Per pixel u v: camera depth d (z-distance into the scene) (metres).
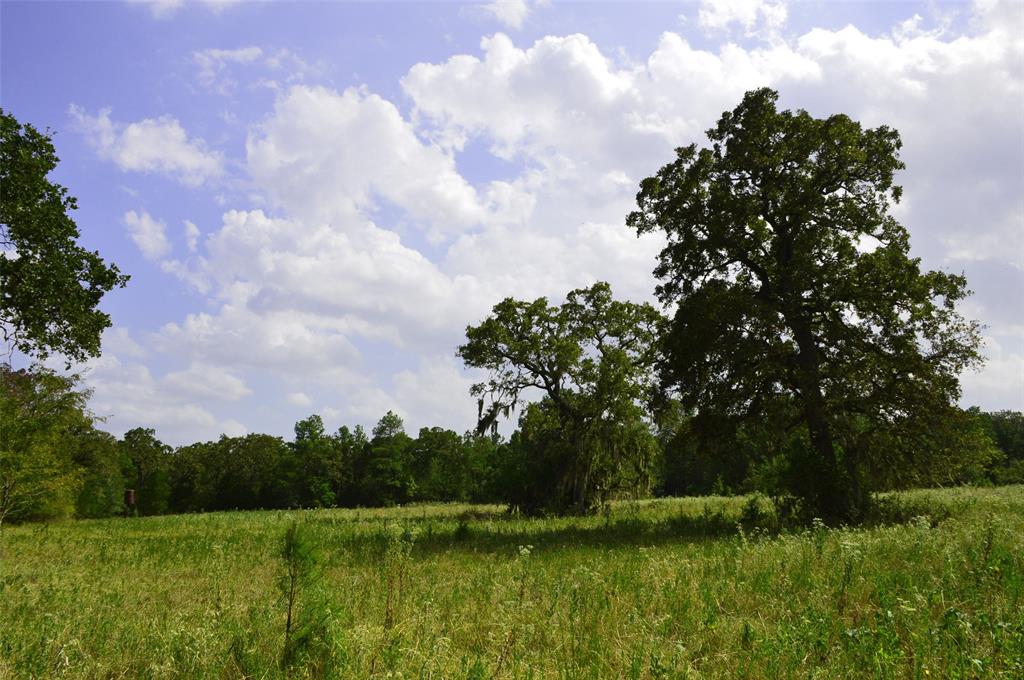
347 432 94.56
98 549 16.88
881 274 21.44
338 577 10.52
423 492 87.88
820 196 23.11
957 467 21.81
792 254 23.73
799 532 16.00
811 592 7.59
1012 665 4.76
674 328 23.64
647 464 38.19
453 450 91.12
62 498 36.53
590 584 8.59
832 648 5.64
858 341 21.61
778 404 22.42
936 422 21.23
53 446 31.16
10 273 22.91
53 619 7.08
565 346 37.72
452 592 9.02
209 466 92.38
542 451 37.75
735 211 23.16
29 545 18.25
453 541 17.36
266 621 7.01
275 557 13.85
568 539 17.58
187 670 5.69
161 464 90.50
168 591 9.91
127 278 25.70
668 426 36.28
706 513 23.83
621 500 40.56
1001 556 8.38
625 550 14.02
